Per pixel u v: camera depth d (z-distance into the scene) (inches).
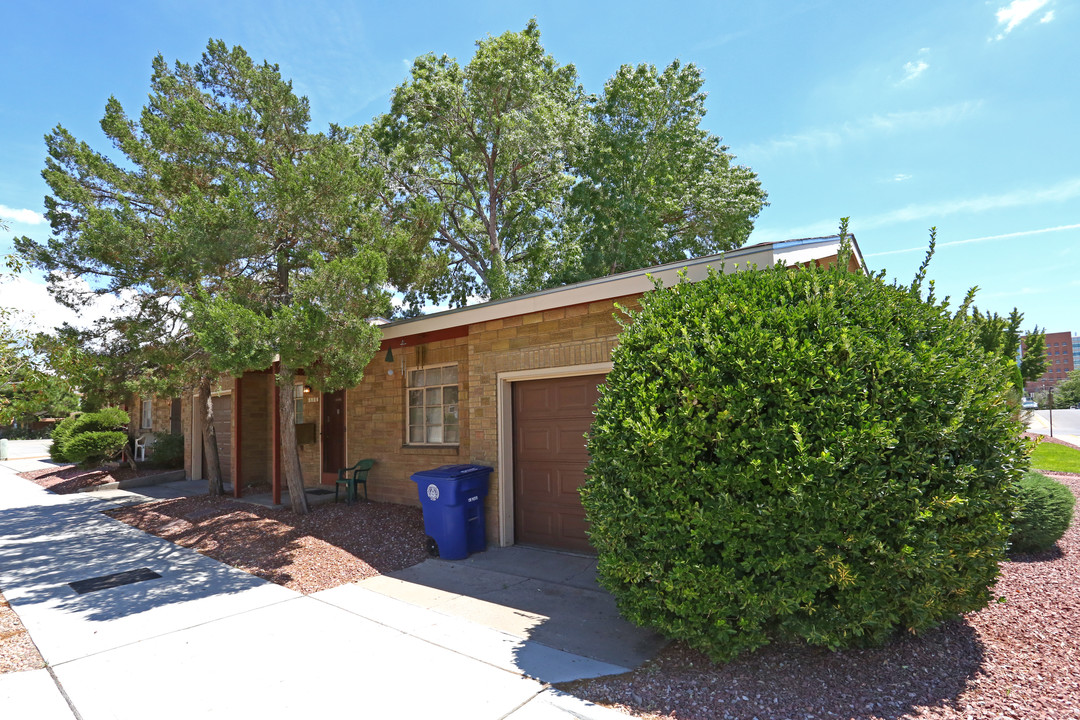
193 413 627.2
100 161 395.5
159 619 210.1
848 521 135.9
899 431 140.9
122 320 399.2
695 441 149.6
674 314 175.5
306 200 326.6
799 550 138.9
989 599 154.9
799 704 135.1
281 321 278.2
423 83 789.2
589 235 860.0
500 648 178.1
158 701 149.1
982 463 147.2
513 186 895.1
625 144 816.9
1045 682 138.3
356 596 231.9
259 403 536.4
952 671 145.8
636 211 804.0
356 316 304.8
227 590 243.0
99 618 212.8
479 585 242.7
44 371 333.7
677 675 153.2
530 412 301.4
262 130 364.2
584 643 181.0
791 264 227.8
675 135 845.2
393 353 420.5
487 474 296.8
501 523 299.6
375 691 151.8
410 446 403.9
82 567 287.4
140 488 576.7
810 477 133.1
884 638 155.6
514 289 903.1
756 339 152.6
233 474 461.1
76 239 383.6
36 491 596.7
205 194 373.7
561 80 941.8
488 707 142.6
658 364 165.6
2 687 158.9
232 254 315.9
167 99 387.2
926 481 139.5
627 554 157.8
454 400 383.6
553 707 141.8
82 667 170.6
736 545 143.8
